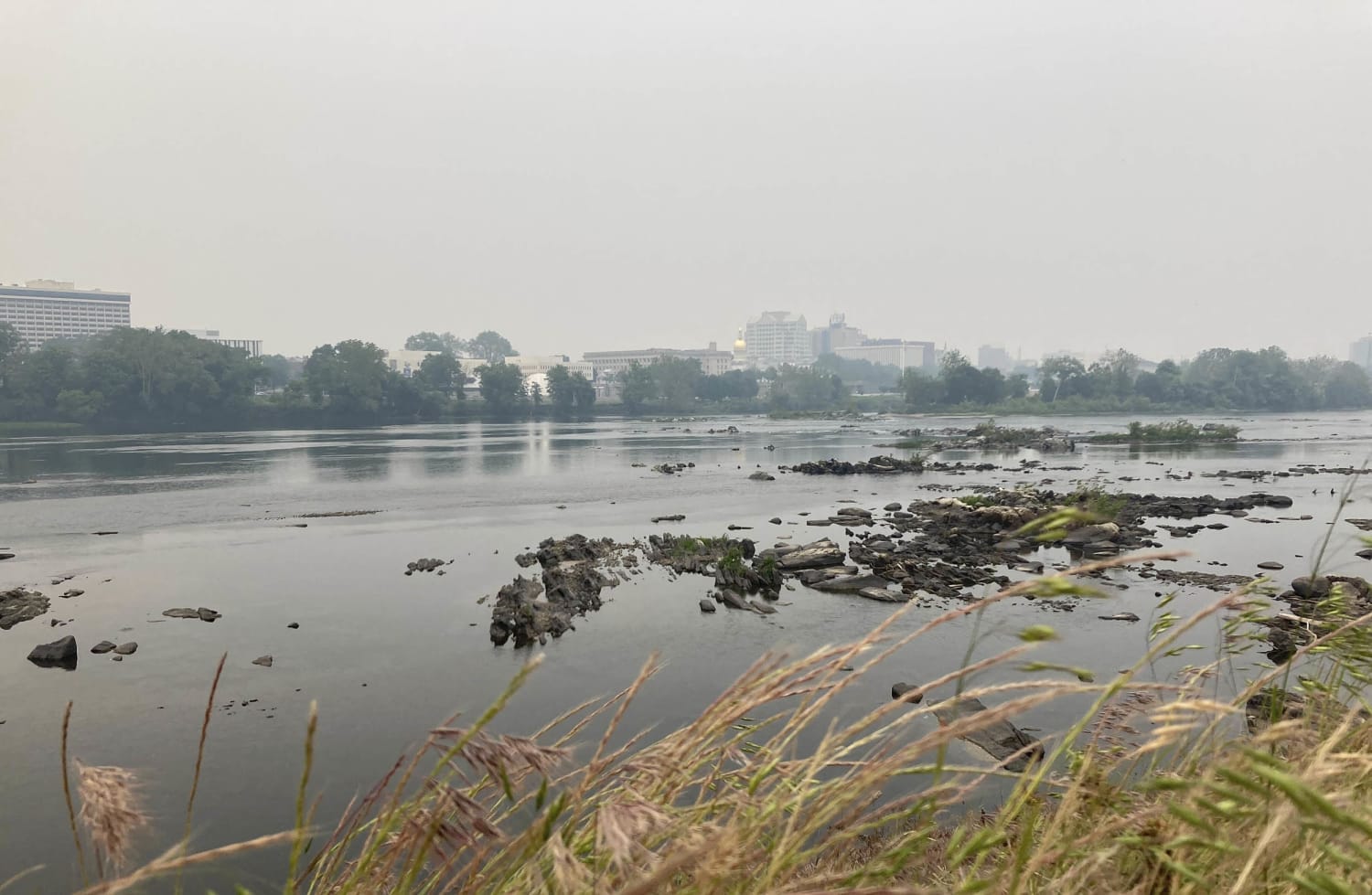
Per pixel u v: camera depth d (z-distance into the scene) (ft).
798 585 88.17
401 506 151.02
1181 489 162.09
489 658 63.31
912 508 140.77
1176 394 561.02
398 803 6.73
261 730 49.83
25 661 63.10
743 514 140.26
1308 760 6.91
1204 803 6.26
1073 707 44.21
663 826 5.75
